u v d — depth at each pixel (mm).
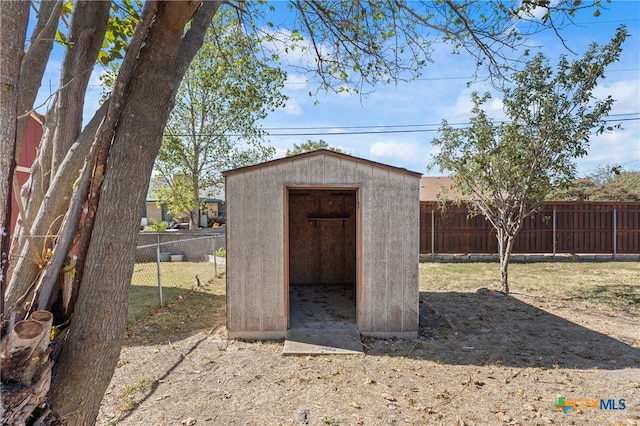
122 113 1354
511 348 4316
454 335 4797
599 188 18781
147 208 21016
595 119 6141
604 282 8008
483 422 2752
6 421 1053
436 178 16672
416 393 3209
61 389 1261
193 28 1568
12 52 1066
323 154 4684
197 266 10805
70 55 1604
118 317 1357
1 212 1054
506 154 6652
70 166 1440
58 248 1339
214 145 12836
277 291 4660
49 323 1178
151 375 3551
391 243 4723
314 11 2684
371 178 4711
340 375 3576
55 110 1571
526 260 11188
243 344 4445
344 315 5590
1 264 1059
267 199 4648
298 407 2967
